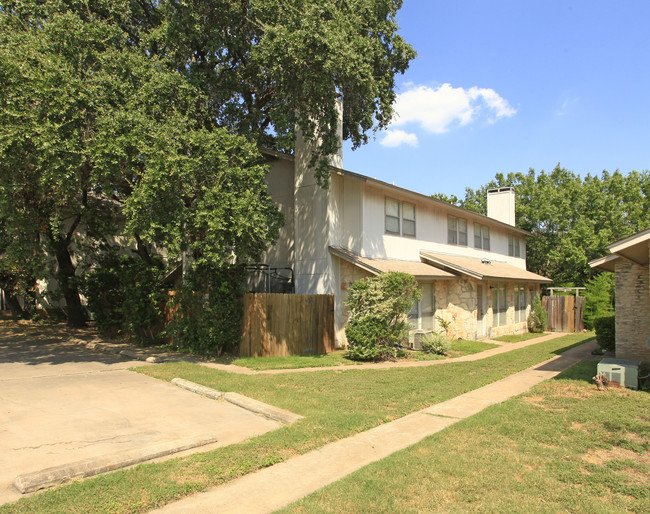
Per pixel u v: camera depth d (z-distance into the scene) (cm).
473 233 2178
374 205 1562
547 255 2852
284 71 1250
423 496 445
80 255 1916
